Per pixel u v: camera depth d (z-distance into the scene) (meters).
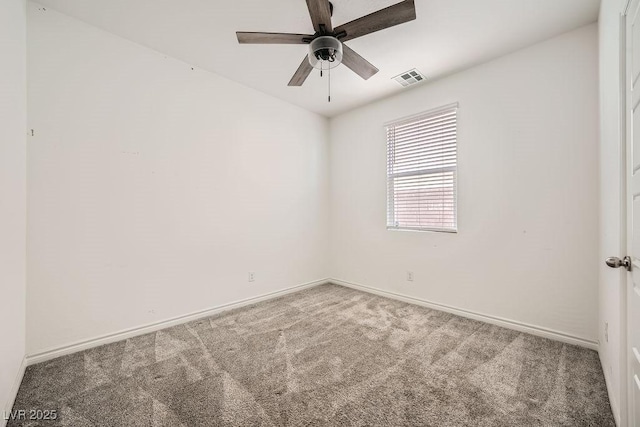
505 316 2.55
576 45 2.17
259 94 3.31
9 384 1.52
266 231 3.40
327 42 1.83
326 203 4.17
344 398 1.58
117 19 2.10
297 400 1.57
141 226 2.43
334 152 4.14
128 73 2.35
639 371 1.02
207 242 2.86
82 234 2.13
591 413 1.46
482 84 2.67
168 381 1.74
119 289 2.31
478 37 2.28
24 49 1.84
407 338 2.32
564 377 1.76
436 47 2.42
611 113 1.57
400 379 1.76
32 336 1.92
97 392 1.64
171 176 2.61
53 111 2.00
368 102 3.63
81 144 2.12
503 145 2.54
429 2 1.90
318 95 3.42
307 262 3.89
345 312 2.95
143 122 2.44
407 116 3.26
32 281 1.91
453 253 2.89
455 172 2.89
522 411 1.48
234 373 1.83
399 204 3.38
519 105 2.45
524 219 2.44
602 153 1.85
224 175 3.00
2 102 1.49
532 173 2.39
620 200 1.24
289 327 2.56
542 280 2.35
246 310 3.02
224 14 2.05
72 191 2.08
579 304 2.17
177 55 2.58
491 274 2.63
